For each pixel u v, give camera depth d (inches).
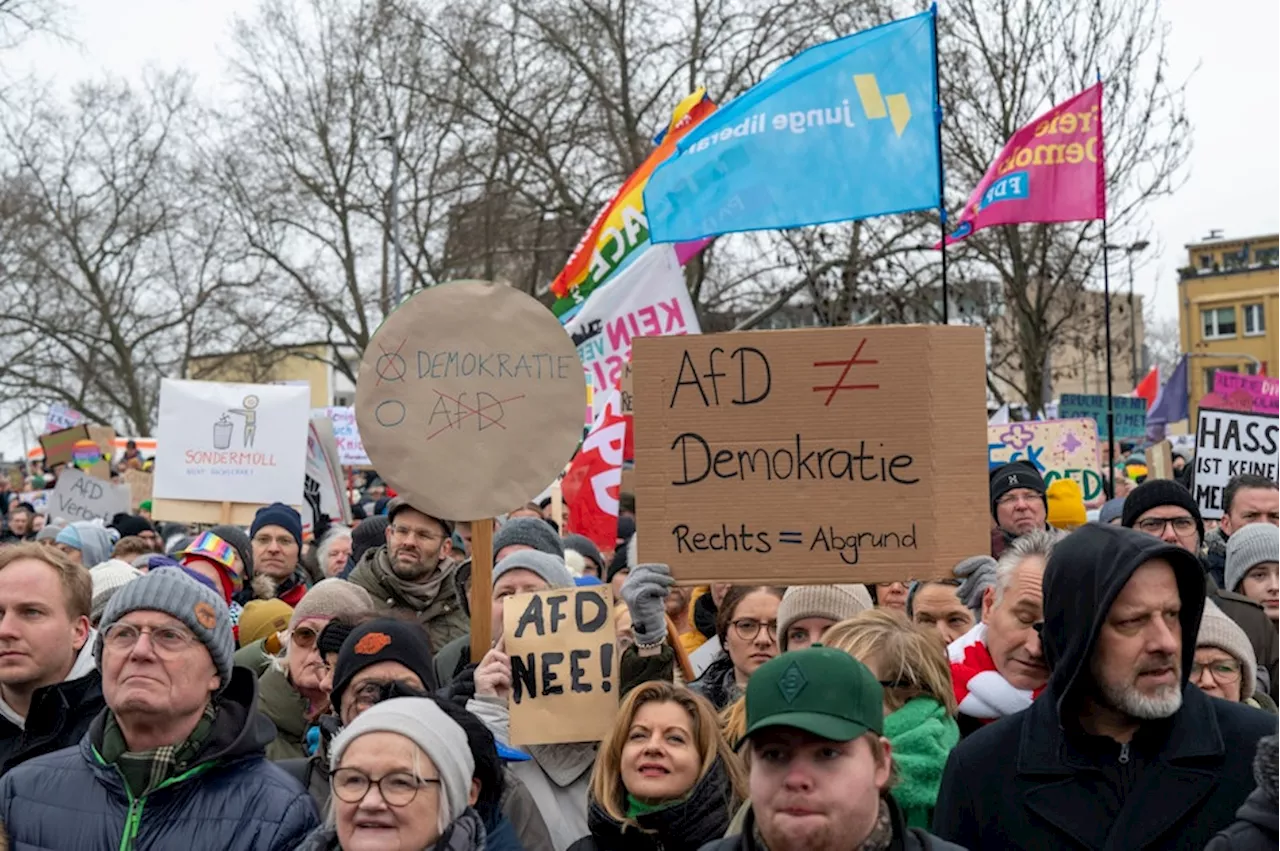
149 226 1585.9
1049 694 131.2
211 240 1526.8
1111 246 738.8
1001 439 445.7
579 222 1232.2
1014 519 302.8
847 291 832.3
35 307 1608.0
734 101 336.2
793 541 169.9
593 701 175.0
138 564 330.0
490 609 184.4
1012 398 1449.3
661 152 400.2
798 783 112.9
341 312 1466.5
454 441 187.9
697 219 335.9
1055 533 166.2
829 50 327.3
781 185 328.2
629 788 158.9
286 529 333.7
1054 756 128.5
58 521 479.2
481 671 176.6
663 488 172.7
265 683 211.3
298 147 1414.9
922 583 206.2
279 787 150.1
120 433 1882.4
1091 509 435.2
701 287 1198.9
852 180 323.9
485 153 1251.8
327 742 174.6
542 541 240.1
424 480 186.7
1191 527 254.4
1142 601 123.7
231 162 1423.5
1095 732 128.9
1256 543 250.5
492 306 190.9
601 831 160.2
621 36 1184.2
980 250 782.5
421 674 170.6
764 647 193.9
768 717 113.7
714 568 171.3
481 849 141.6
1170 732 127.0
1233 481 294.8
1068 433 439.2
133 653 147.5
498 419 188.9
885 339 169.3
